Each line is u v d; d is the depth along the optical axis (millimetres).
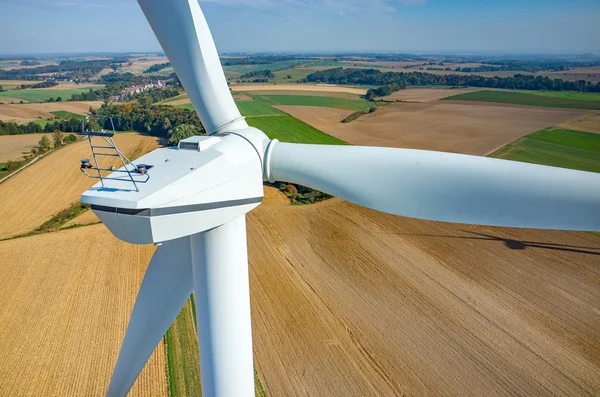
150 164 5785
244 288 6840
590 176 4871
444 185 5629
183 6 6125
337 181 6309
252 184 6336
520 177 5164
